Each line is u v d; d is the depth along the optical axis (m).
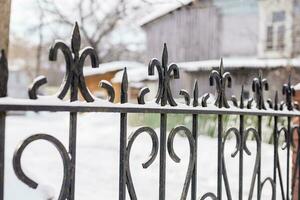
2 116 1.45
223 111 2.32
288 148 3.02
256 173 2.66
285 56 19.77
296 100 3.73
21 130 19.44
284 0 21.34
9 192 3.13
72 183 1.65
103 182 7.22
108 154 11.41
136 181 7.09
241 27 23.30
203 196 2.27
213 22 24.05
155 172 8.02
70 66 1.60
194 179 2.21
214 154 10.05
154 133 1.95
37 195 3.23
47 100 1.52
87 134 15.89
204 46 24.19
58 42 1.55
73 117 1.64
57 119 31.33
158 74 1.97
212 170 8.21
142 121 15.12
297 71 17.75
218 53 23.88
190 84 21.78
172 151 2.06
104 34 21.33
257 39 22.66
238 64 19.83
